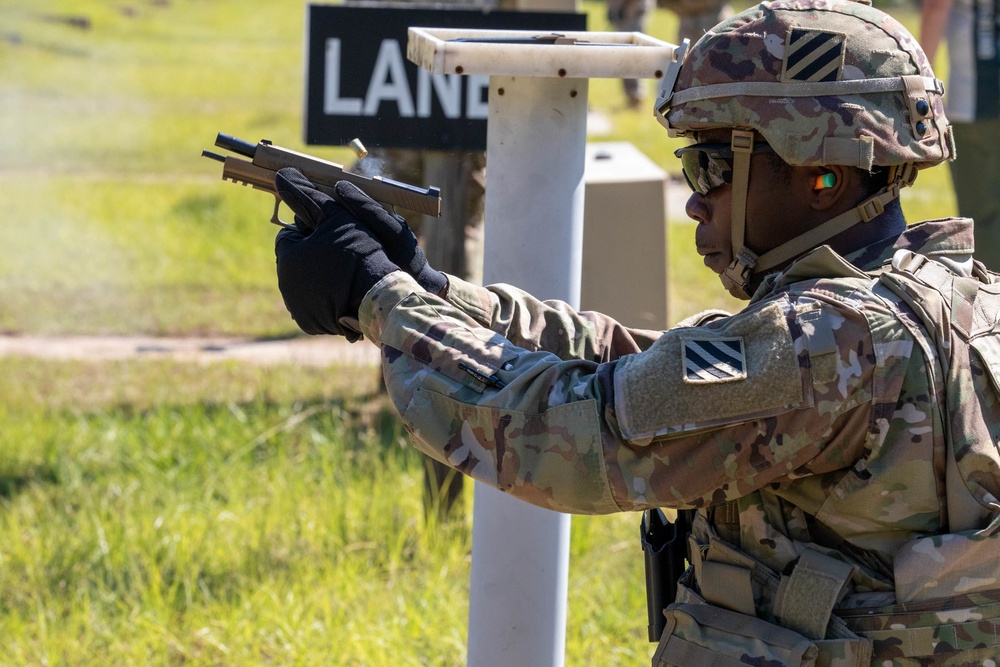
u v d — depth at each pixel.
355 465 12.55
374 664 8.88
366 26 9.54
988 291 4.54
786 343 4.15
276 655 9.04
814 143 4.34
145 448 13.27
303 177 4.89
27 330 18.70
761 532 4.48
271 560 10.57
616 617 9.62
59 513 11.63
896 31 4.49
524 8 13.02
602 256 11.49
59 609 9.55
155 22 67.44
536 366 4.37
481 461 4.35
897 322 4.21
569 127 6.01
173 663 9.13
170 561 10.44
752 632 4.38
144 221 25.73
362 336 4.80
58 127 37.56
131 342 18.27
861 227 4.57
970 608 4.21
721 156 4.59
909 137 4.43
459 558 10.62
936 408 4.19
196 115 40.09
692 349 4.22
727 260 4.76
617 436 4.22
